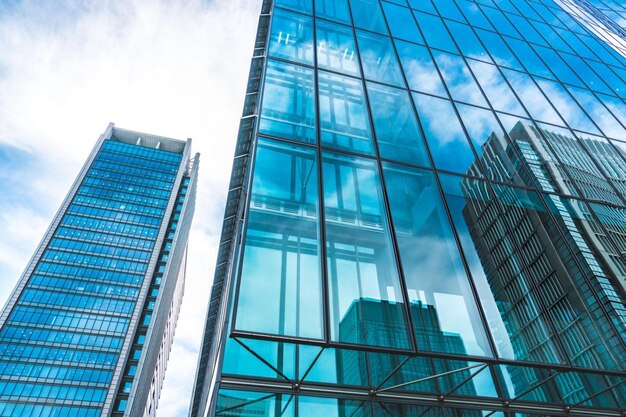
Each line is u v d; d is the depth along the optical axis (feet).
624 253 32.89
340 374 30.04
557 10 75.82
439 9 57.62
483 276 27.30
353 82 39.73
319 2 48.78
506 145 40.06
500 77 49.60
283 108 34.35
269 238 24.98
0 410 301.02
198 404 66.90
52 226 413.80
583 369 23.53
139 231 444.14
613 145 47.29
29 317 350.23
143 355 361.51
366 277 24.88
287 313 21.77
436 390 31.14
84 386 323.16
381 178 31.63
